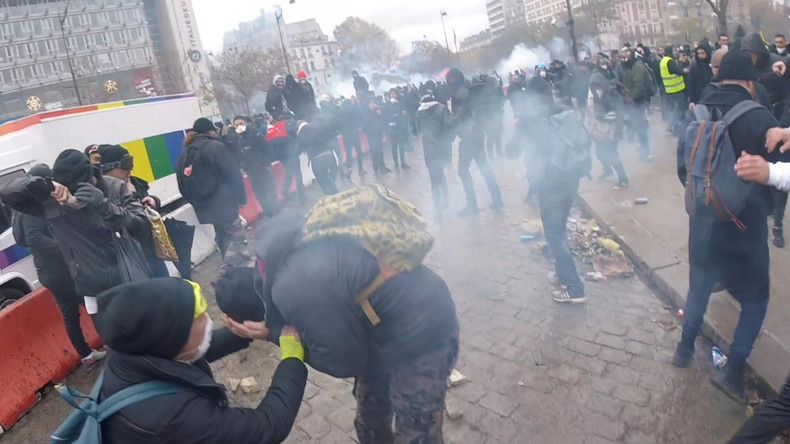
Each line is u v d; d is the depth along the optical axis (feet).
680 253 16.80
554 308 15.01
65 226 12.73
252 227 27.76
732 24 202.90
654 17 276.00
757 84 14.73
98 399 5.45
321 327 6.09
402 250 6.39
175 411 5.18
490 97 23.81
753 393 10.61
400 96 54.49
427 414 7.00
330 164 27.94
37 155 20.35
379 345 6.85
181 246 16.69
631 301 14.97
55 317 15.53
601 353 12.64
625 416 10.48
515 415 10.87
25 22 243.60
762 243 9.86
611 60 49.62
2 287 17.16
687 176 10.27
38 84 247.70
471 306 15.84
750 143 9.25
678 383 11.23
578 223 21.12
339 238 6.27
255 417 5.66
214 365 14.43
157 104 28.43
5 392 13.55
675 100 34.76
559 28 242.17
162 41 257.55
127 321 5.04
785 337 11.65
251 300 6.66
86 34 249.75
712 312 12.95
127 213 13.14
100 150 15.61
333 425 11.35
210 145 19.22
